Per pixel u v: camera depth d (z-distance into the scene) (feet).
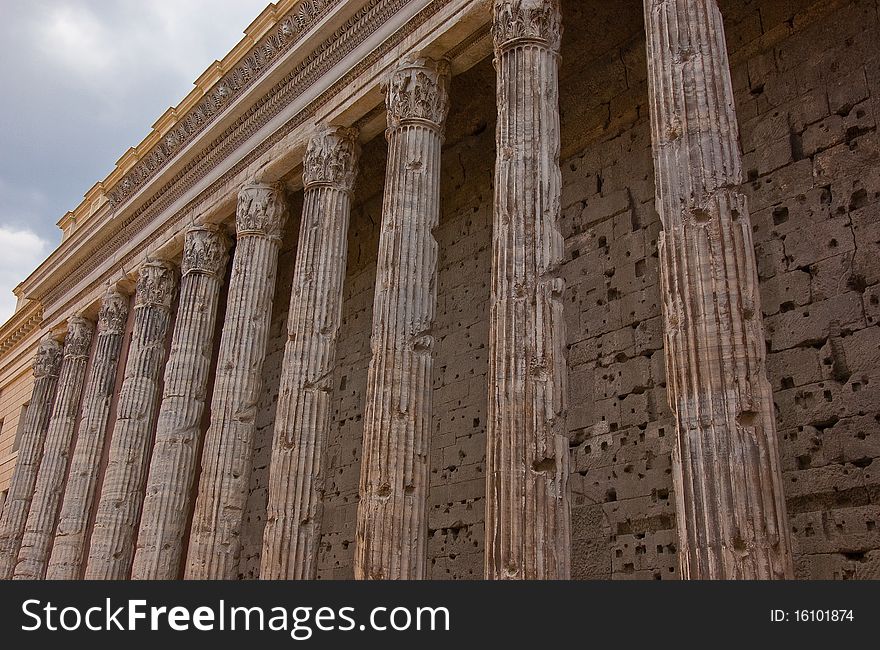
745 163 51.44
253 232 66.44
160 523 64.95
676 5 38.93
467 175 71.00
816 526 42.45
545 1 46.70
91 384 87.25
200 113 76.84
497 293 41.29
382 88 56.08
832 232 46.01
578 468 54.65
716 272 33.35
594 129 61.46
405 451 45.27
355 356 78.02
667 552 47.98
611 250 57.52
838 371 43.78
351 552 70.38
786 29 51.42
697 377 32.42
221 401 61.21
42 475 93.09
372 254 79.66
